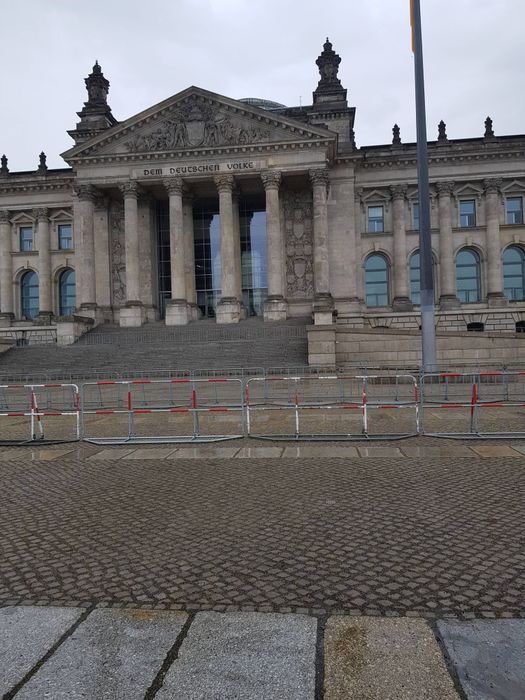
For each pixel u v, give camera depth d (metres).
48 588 5.95
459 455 12.34
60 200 68.62
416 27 26.84
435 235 63.59
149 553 6.94
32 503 9.39
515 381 25.30
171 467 11.88
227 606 5.41
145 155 56.97
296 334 49.00
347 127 65.62
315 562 6.50
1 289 69.06
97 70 71.25
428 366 26.78
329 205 61.72
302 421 18.20
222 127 56.81
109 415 21.55
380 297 64.88
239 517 8.27
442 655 4.44
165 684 4.13
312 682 4.11
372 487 9.77
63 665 4.41
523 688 4.02
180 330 51.59
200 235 65.44
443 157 62.41
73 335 51.81
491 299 61.91
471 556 6.56
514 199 63.50
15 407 24.98
